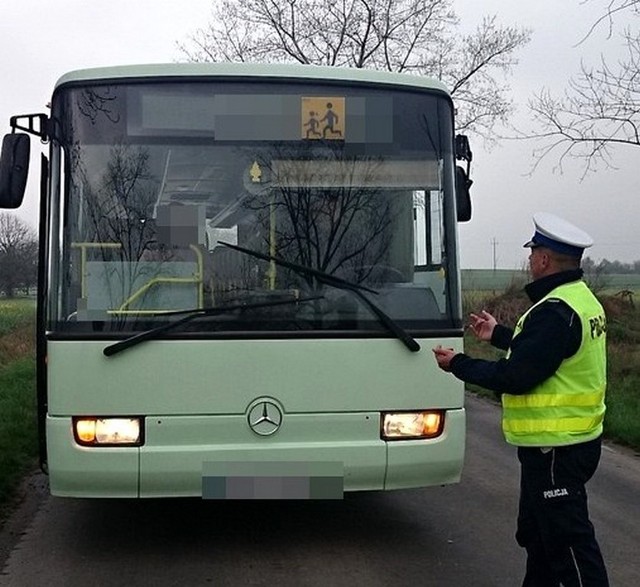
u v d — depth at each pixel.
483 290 25.23
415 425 5.32
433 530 6.27
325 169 5.45
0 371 16.16
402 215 5.48
